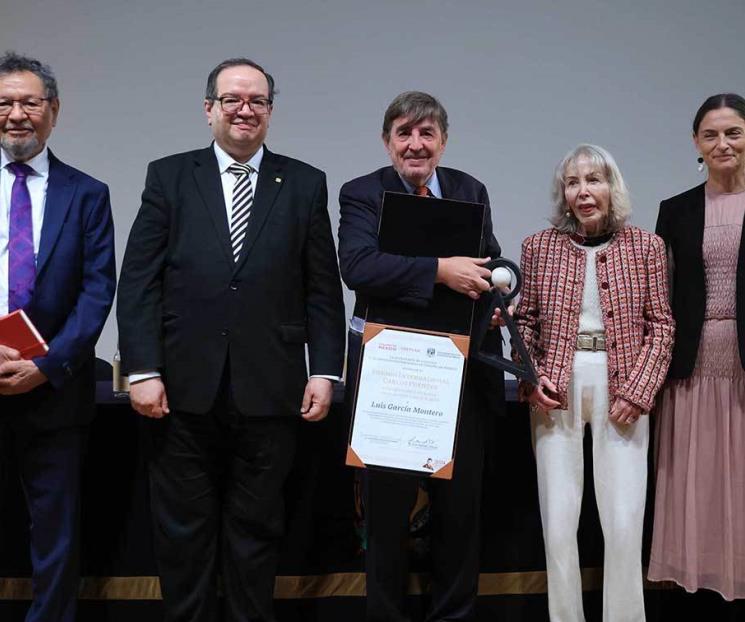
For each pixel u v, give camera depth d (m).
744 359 2.45
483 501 2.69
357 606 2.66
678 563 2.55
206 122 3.99
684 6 4.02
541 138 4.01
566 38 4.00
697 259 2.54
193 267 2.36
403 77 3.99
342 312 2.49
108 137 3.97
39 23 3.95
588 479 2.69
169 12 3.97
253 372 2.35
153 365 2.32
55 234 2.38
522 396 2.49
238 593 2.44
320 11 3.98
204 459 2.40
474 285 2.28
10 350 2.26
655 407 2.65
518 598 2.71
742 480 2.49
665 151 4.03
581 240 2.51
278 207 2.41
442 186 2.51
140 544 2.61
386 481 2.40
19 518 2.57
